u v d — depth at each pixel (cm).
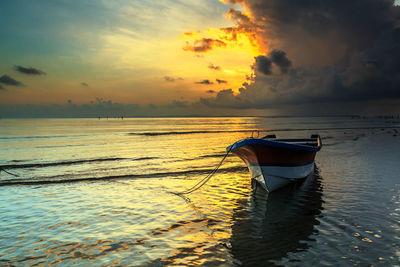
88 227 796
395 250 627
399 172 1530
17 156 2459
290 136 4956
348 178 1401
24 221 849
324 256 607
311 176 1470
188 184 1341
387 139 3881
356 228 759
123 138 4697
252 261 593
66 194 1166
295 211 926
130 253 632
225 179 1454
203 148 3005
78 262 593
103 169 1762
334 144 3197
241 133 6000
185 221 844
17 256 624
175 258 607
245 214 907
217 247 664
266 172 1149
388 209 916
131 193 1177
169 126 10681
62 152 2745
